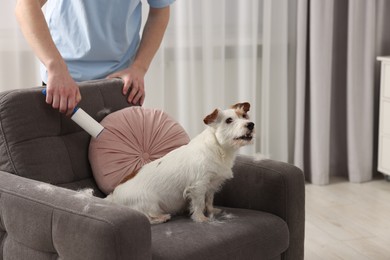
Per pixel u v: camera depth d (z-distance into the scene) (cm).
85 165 185
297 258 183
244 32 317
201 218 169
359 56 336
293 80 339
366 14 330
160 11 221
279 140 337
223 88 317
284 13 322
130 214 133
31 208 145
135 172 177
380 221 284
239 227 164
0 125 170
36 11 186
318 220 286
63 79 176
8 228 152
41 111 176
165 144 191
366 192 330
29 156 170
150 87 300
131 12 211
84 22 203
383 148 336
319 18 322
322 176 343
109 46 209
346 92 347
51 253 145
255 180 184
